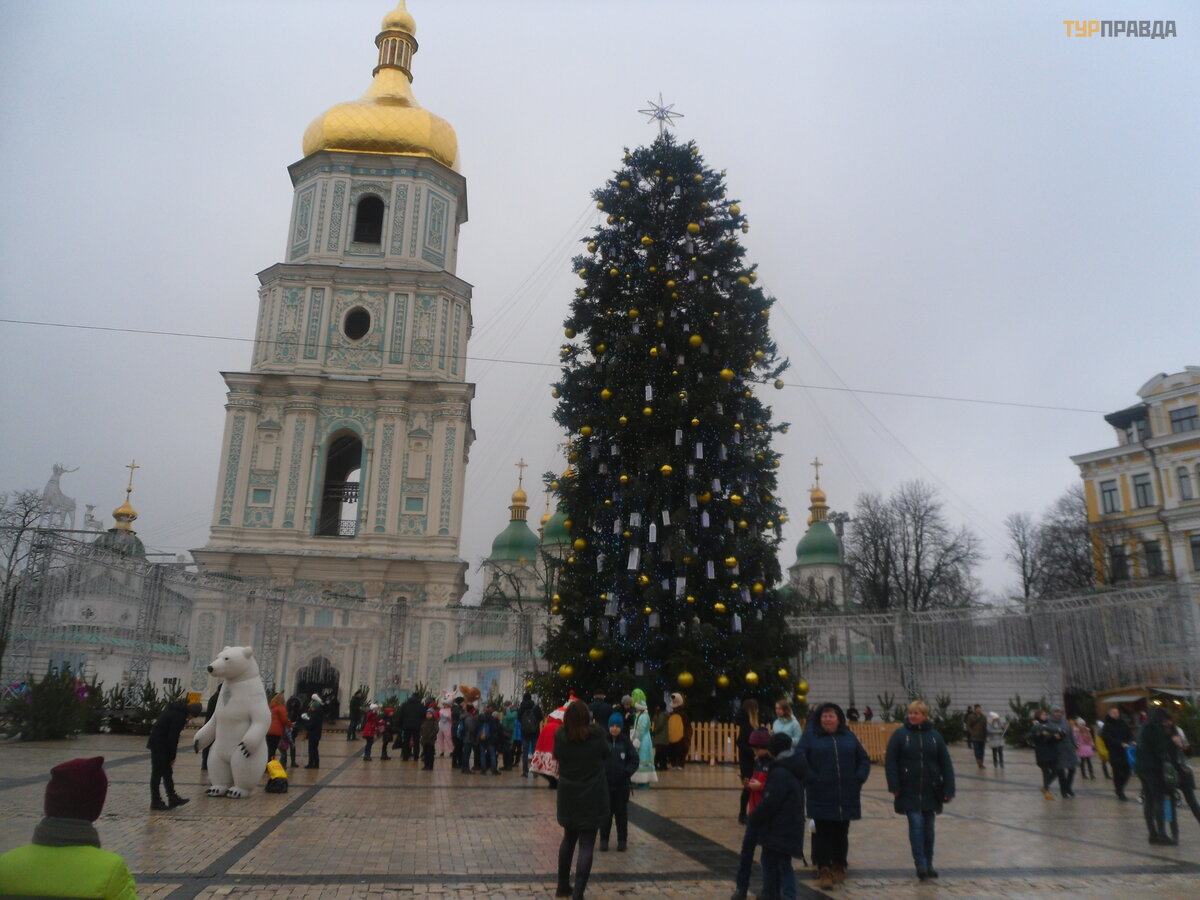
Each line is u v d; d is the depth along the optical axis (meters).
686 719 21.09
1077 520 57.69
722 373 21.31
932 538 55.25
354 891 8.55
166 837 11.17
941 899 8.80
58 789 4.16
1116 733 17.09
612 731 11.53
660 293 22.97
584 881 8.26
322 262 50.81
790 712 12.91
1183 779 12.12
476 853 10.58
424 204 52.38
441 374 50.25
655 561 21.41
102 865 4.04
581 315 23.08
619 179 23.52
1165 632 32.50
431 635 46.03
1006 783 20.50
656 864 10.17
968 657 39.44
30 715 26.23
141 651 34.31
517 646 42.16
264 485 48.06
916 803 9.70
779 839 8.27
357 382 49.12
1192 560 50.31
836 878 9.34
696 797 16.03
